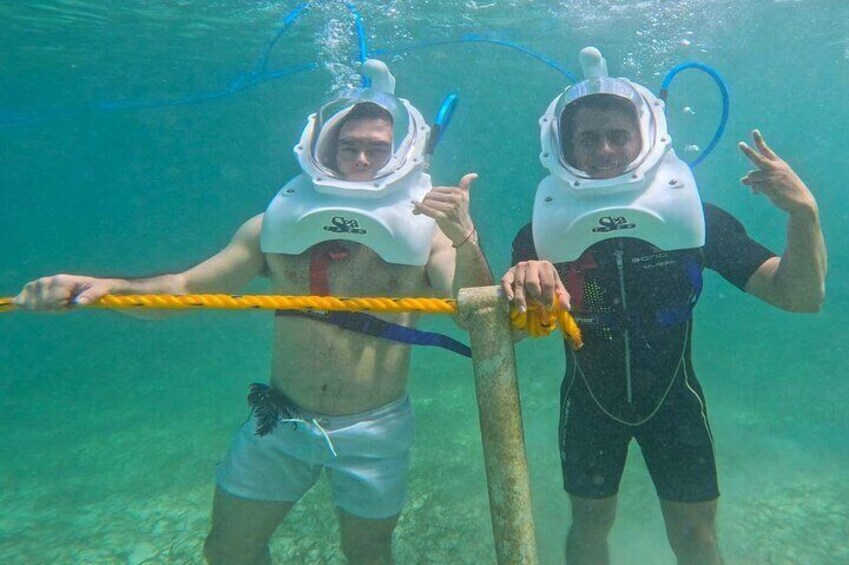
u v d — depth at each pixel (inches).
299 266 114.0
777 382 341.7
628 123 105.5
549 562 172.4
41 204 3004.4
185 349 532.7
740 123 1859.0
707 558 112.1
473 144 2309.3
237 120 1373.0
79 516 222.2
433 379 358.9
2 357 551.2
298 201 107.3
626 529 187.8
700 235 98.8
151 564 187.0
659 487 117.3
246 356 498.3
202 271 113.7
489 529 185.6
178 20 518.6
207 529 204.7
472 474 225.0
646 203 97.7
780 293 101.0
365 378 114.5
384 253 104.4
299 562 175.3
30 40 561.9
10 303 82.3
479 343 69.5
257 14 505.0
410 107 115.3
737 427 273.7
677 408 115.6
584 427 120.5
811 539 177.8
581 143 107.0
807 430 266.8
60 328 676.7
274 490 117.7
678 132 1472.7
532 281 69.6
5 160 1567.4
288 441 115.7
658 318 112.9
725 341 450.0
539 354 407.5
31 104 869.8
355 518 117.3
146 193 2920.8
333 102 114.9
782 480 216.7
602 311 114.0
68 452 294.0
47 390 420.2
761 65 876.6
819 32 669.3
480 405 69.0
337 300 72.7
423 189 109.3
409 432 121.0
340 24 538.6
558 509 201.6
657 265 111.7
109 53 620.4
